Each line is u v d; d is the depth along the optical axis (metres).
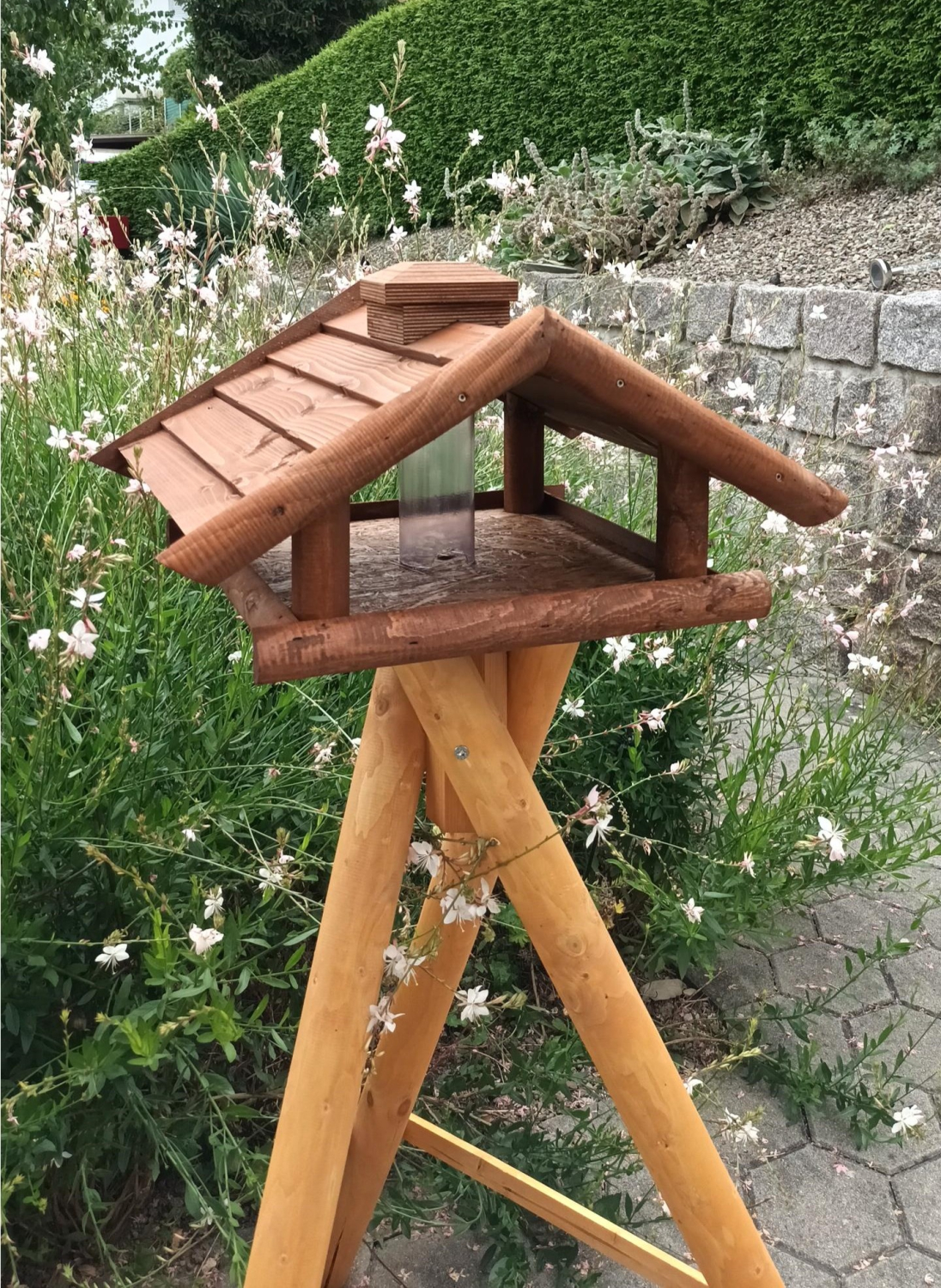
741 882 2.23
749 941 2.60
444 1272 1.76
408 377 1.07
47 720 1.55
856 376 4.12
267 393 1.35
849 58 5.92
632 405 1.03
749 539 2.74
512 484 1.60
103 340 3.09
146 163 10.56
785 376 4.51
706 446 1.08
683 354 5.11
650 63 7.10
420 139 9.09
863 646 3.94
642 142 7.20
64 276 3.06
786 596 2.83
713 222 6.34
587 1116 1.88
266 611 1.05
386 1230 1.83
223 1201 1.54
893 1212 1.90
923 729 3.60
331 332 1.44
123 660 1.86
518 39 8.04
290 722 2.10
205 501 1.10
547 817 1.22
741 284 4.75
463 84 8.57
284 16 15.78
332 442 0.93
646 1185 1.96
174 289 2.97
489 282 1.17
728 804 2.42
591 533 1.46
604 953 1.26
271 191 6.47
